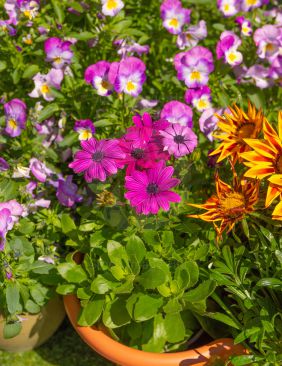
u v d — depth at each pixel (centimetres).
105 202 69
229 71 89
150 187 66
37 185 81
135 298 70
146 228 73
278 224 68
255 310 69
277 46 89
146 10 93
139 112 82
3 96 88
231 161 69
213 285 67
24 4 85
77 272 73
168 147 69
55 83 84
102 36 85
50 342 84
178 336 68
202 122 81
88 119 84
